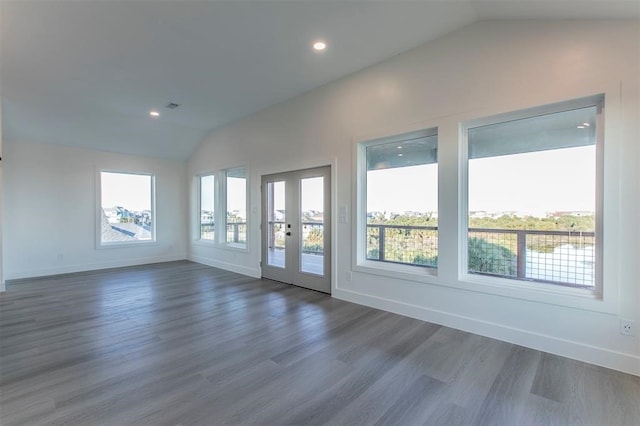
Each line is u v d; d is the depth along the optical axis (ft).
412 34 9.92
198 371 7.38
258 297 13.64
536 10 7.79
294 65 11.82
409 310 11.05
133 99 15.01
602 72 7.50
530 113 8.79
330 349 8.54
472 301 9.61
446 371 7.37
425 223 11.27
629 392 6.51
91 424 5.54
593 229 8.08
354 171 12.64
